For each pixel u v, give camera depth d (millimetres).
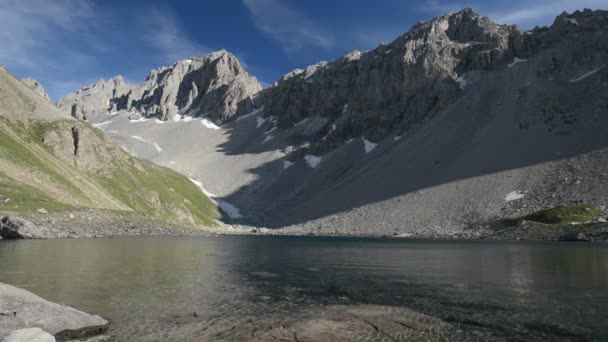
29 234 67312
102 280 29219
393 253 58312
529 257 50125
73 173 116062
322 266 41312
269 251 61375
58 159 121000
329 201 191250
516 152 156250
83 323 17234
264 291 26625
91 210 93812
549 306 22359
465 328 18219
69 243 60469
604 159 127938
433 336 17109
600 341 16484
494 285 29281
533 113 176875
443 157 175000
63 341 15781
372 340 16531
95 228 85062
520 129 170125
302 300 23891
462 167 160250
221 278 32000
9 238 66562
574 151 141875
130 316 19641
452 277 33375
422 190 155625
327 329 17922
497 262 44688
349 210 168125
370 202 166250
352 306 22312
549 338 16859
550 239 90875
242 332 17344
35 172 96938
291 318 19656
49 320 16719
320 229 156000
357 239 107625
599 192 112500
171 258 45781
